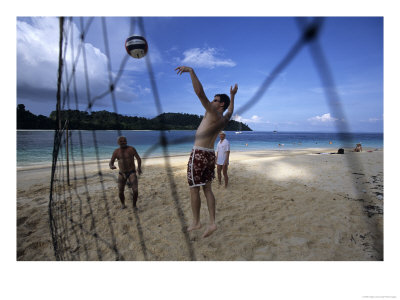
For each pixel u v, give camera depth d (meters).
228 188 5.27
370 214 3.66
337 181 5.79
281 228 3.24
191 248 2.64
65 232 3.23
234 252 2.72
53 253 2.78
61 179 6.50
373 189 5.06
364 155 10.70
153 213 3.85
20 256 2.71
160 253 2.74
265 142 34.88
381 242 2.85
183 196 4.76
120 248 2.86
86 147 18.78
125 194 4.89
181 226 3.38
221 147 5.29
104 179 6.46
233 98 2.38
